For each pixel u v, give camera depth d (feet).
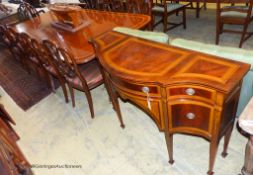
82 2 13.51
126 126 7.28
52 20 9.95
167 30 11.96
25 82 10.63
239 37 10.65
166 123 4.90
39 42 7.77
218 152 5.93
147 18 8.19
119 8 10.25
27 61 10.52
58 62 7.11
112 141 6.87
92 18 9.23
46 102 9.04
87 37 7.63
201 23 12.58
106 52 5.42
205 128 4.66
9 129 3.79
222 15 9.45
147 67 4.62
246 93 4.90
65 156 6.67
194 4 14.25
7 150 3.18
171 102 4.50
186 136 6.54
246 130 3.32
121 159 6.29
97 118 7.79
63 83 8.25
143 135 6.88
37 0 14.69
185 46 5.07
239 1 8.57
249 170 4.04
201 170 5.64
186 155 6.08
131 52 5.24
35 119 8.25
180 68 4.38
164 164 5.94
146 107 5.04
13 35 9.26
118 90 5.49
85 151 6.71
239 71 4.02
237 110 5.39
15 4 15.06
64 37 8.04
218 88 3.76
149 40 5.58
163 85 4.18
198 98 4.25
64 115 8.20
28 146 7.17
